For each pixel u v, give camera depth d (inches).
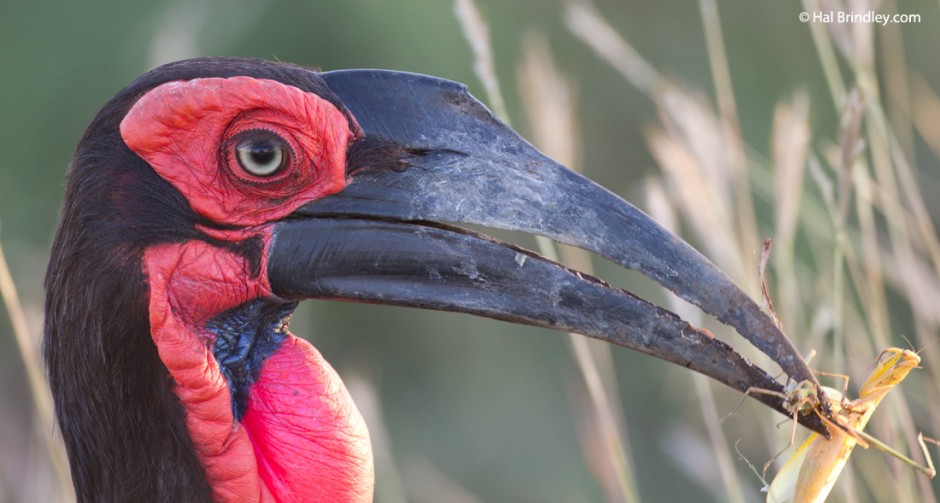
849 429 249.6
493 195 248.7
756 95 608.7
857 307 447.2
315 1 597.0
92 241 247.1
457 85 257.0
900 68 521.3
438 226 253.4
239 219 253.0
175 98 244.5
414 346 625.0
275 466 261.1
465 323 618.5
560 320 248.5
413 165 253.0
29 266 566.9
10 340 595.8
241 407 263.1
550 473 590.6
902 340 507.2
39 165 629.6
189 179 248.7
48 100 626.2
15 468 486.6
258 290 257.0
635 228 245.3
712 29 396.2
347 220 254.1
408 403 616.7
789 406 245.4
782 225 354.3
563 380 603.8
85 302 247.1
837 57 599.2
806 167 548.7
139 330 248.4
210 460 253.3
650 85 443.2
